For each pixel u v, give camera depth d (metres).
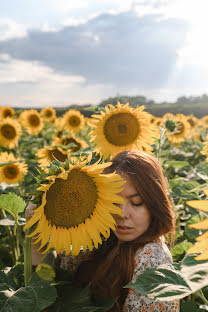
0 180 5.25
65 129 9.74
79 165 1.83
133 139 4.28
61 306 2.06
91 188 1.95
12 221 3.48
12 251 4.25
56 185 1.91
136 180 2.22
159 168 2.41
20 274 2.54
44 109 14.62
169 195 3.36
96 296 2.33
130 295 2.21
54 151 5.63
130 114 4.31
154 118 10.45
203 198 3.51
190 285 1.00
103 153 4.23
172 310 2.08
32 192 1.85
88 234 1.96
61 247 1.96
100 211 1.98
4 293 1.87
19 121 11.64
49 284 1.89
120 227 2.29
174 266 1.12
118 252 2.32
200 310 2.38
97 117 4.34
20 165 5.35
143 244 2.30
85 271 2.46
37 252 2.36
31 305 1.78
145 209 2.27
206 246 0.88
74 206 1.92
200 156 8.23
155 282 1.07
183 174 6.44
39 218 1.84
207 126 13.43
